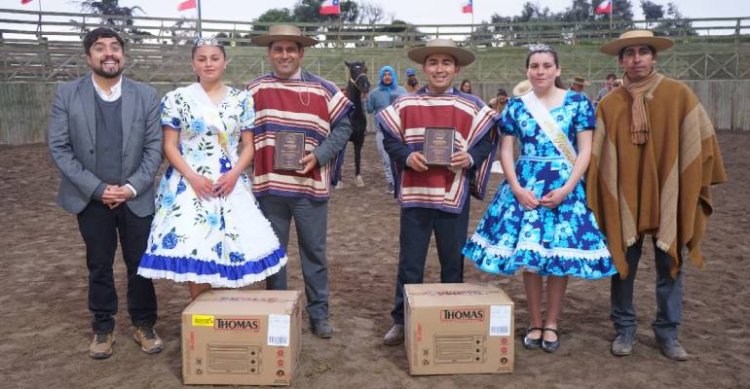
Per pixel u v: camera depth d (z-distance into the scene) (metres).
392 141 3.86
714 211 8.37
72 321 4.48
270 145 3.91
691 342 4.04
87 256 3.73
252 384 3.45
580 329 4.25
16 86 16.84
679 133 3.59
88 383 3.52
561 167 3.67
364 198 9.34
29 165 12.91
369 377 3.56
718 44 26.06
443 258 4.01
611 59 25.56
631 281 3.80
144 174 3.63
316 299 4.14
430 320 3.49
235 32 26.97
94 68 3.58
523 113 3.76
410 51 3.80
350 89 10.04
